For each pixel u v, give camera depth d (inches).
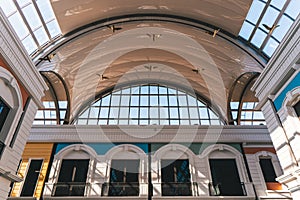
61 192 435.8
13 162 273.7
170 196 426.0
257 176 463.2
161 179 459.2
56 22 426.9
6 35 245.8
